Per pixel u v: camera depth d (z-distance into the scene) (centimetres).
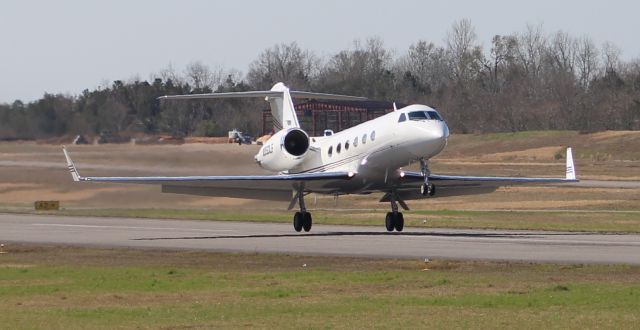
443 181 9531
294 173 10581
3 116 17838
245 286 6084
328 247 8494
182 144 18212
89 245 9056
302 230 10400
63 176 16188
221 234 10212
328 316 4969
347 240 9212
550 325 4672
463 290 5788
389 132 9162
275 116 11331
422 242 8894
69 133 18138
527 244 8575
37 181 15900
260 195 10200
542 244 8575
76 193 15500
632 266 6794
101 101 19275
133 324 4803
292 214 13288
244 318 4941
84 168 16612
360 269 6906
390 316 4950
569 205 15000
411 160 9169
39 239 9806
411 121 9044
